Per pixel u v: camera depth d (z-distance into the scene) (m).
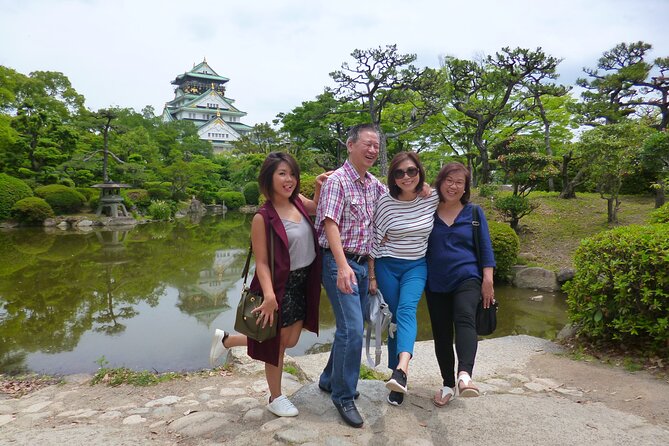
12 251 11.09
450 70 15.40
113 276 8.21
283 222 2.03
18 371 3.91
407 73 15.91
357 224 2.08
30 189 17.73
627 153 8.89
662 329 3.04
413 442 1.88
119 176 21.52
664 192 9.95
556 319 5.42
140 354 4.30
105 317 5.64
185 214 25.06
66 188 18.50
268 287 1.94
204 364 4.00
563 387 2.78
